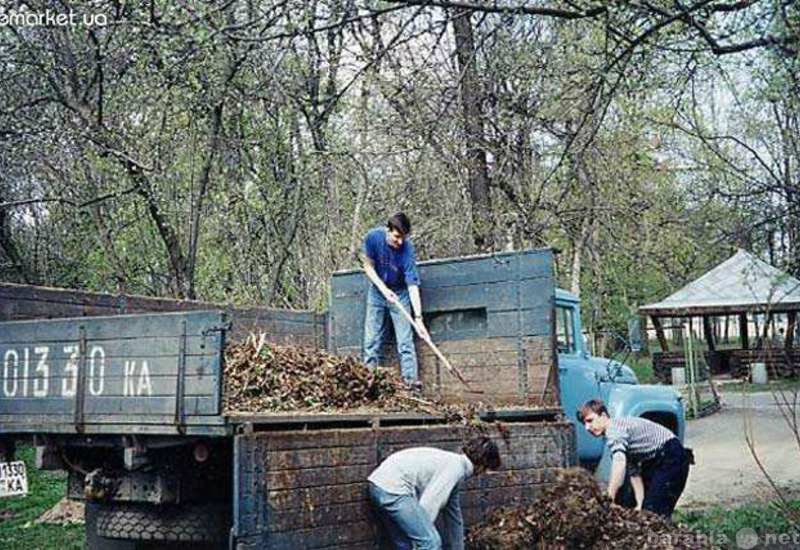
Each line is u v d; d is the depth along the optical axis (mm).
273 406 5887
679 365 29438
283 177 15023
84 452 5785
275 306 15016
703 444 16141
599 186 13219
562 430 7129
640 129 11875
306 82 13062
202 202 14672
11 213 18047
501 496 6504
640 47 8008
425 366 8578
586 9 7703
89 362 5406
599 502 6551
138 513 5555
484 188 13516
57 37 13984
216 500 5516
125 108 14297
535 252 7957
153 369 5105
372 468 5523
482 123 11445
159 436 5156
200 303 7793
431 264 8523
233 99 13078
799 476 12422
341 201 15227
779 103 7992
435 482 5594
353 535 5336
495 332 8148
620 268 22891
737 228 8859
